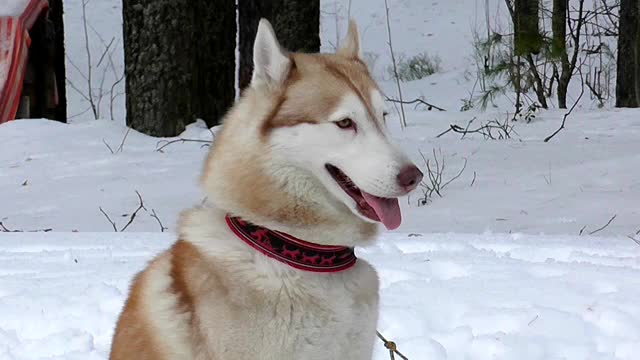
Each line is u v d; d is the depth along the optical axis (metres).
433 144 12.86
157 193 10.71
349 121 3.39
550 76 20.84
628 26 17.38
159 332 3.37
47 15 15.38
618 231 8.67
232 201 3.41
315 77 3.44
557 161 11.65
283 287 3.27
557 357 4.53
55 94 15.83
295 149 3.36
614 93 19.61
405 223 9.42
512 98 18.06
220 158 3.49
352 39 3.80
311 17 13.53
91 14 27.45
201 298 3.29
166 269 3.51
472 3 28.89
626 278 5.64
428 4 29.30
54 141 12.97
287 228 3.36
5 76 14.13
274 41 3.43
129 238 7.66
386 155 3.34
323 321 3.31
